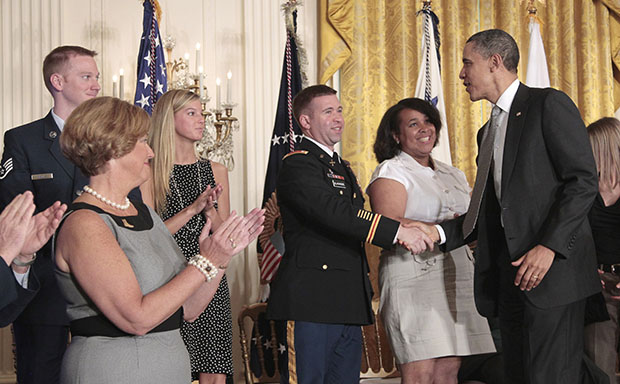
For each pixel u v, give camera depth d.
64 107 3.09
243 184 5.07
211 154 4.76
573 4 5.61
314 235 3.01
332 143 3.19
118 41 4.96
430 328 3.21
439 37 5.05
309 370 2.90
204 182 3.54
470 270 3.36
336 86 5.25
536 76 5.12
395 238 2.95
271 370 4.49
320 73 5.16
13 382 4.44
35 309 2.84
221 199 3.63
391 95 5.27
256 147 5.05
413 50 5.28
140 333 1.75
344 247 3.02
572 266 2.72
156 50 4.55
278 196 3.13
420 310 3.23
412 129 3.37
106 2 4.95
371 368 4.80
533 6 5.23
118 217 1.86
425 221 3.30
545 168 2.77
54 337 2.87
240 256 4.92
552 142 2.73
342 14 5.12
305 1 5.24
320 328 2.94
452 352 3.21
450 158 4.91
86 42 4.90
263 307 4.53
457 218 3.22
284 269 3.02
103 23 4.94
